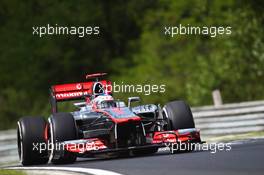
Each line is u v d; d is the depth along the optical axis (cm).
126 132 3878
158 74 11781
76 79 14675
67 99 4638
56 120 4000
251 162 3100
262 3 9688
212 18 10794
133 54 14138
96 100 4219
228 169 2925
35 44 14288
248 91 9088
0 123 11438
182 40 11962
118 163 3609
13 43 14325
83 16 14488
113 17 14975
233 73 9412
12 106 12288
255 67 9344
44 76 14362
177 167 3166
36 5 14400
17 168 4075
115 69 13888
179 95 10350
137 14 14812
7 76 14250
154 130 4197
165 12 12738
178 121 4031
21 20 14388
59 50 14375
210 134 6394
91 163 3797
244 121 6103
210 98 9494
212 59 9700
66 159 3969
